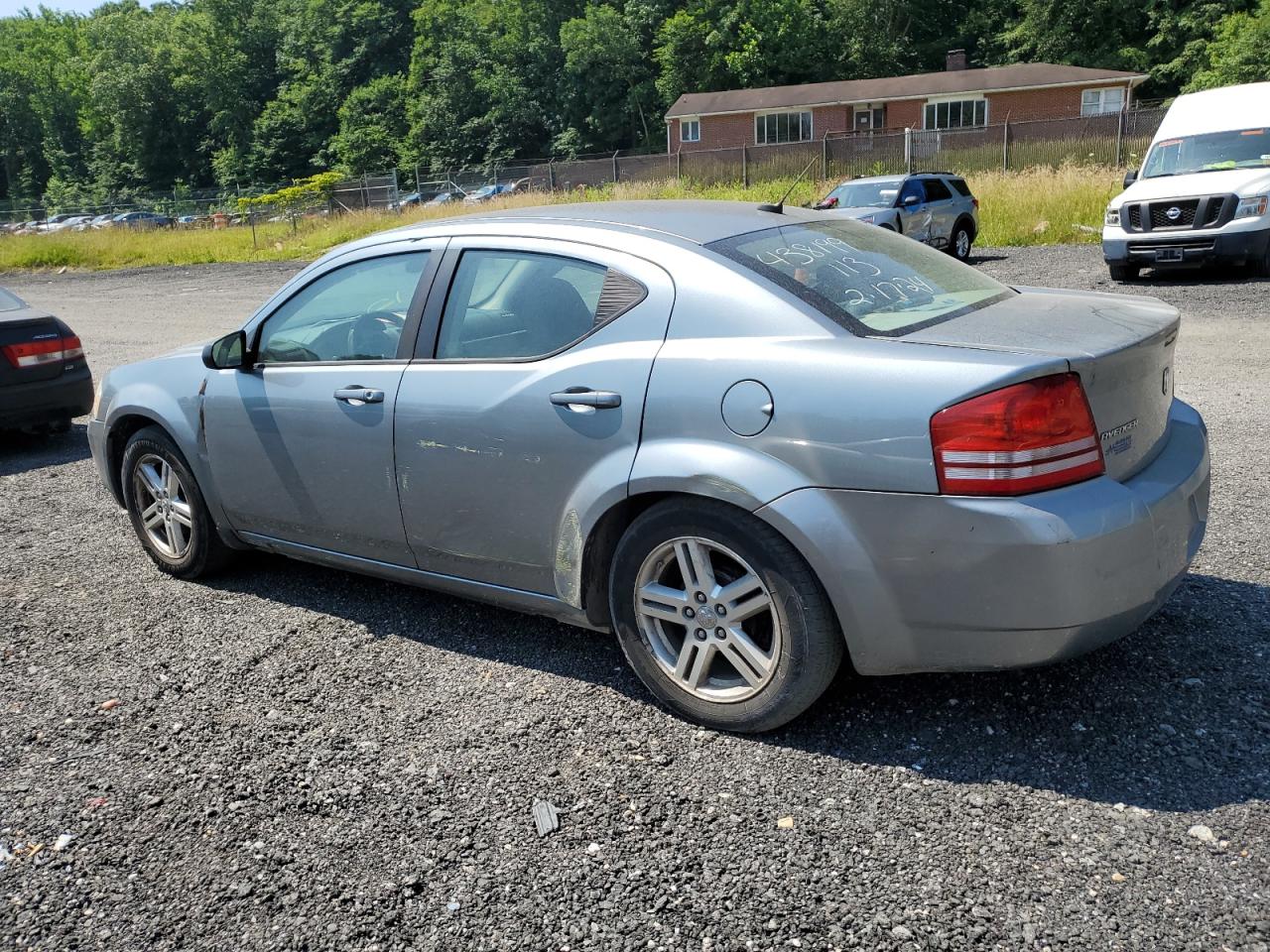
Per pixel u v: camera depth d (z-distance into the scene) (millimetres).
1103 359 2695
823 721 3133
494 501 3412
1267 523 4633
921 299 3225
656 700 3336
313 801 2861
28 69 110062
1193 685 3207
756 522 2881
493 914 2381
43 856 2672
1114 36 58469
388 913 2400
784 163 31953
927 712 3143
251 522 4242
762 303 2992
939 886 2383
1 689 3637
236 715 3375
